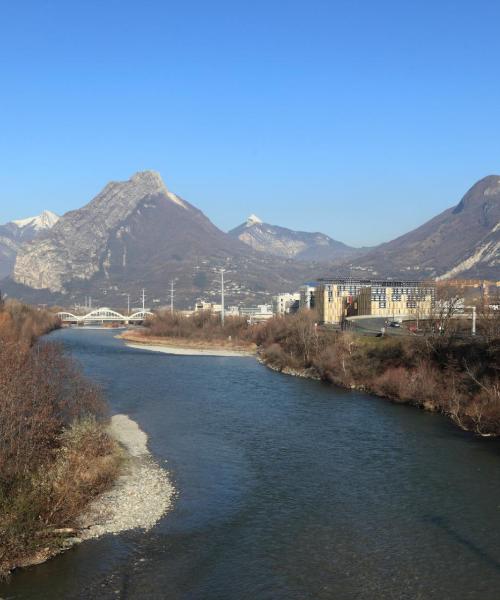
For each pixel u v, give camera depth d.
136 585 34.53
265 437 66.69
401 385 87.12
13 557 36.97
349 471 54.50
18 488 41.41
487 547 39.19
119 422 73.56
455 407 75.62
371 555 38.19
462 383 80.56
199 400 89.00
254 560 37.56
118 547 39.16
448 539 40.38
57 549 38.62
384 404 85.06
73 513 43.00
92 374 117.69
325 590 34.16
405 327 144.25
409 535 41.03
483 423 68.75
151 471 54.38
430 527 42.28
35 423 52.47
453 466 55.53
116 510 45.03
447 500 47.16
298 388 100.06
